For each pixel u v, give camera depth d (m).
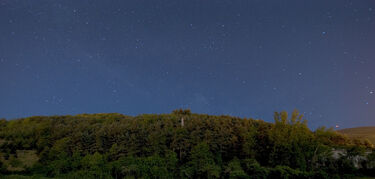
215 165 14.20
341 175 14.01
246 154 15.23
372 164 14.86
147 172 13.26
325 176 12.88
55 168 14.44
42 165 15.72
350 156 15.53
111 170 13.80
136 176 13.20
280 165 14.15
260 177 12.93
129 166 13.49
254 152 15.21
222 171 13.83
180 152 15.75
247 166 13.71
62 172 14.47
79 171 13.81
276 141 14.92
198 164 13.84
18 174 14.99
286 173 12.71
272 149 15.08
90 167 13.95
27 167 15.74
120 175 13.54
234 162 14.26
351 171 14.47
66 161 14.82
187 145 15.88
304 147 15.16
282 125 15.96
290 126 15.95
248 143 15.42
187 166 14.34
